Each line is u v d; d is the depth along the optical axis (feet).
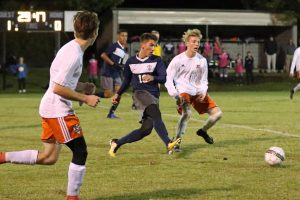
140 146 72.84
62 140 42.06
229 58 262.47
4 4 261.85
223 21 271.28
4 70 223.51
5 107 139.44
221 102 156.66
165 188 48.91
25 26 208.85
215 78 246.47
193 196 45.98
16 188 49.06
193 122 104.42
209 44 255.29
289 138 80.48
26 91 220.23
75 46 41.52
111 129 92.68
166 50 250.16
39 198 45.62
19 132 88.48
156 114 61.41
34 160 43.34
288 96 185.26
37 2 261.85
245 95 192.75
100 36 270.46
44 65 274.16
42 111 42.24
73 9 250.37
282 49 274.16
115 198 45.65
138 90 63.31
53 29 209.67
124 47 112.47
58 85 40.88
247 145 73.67
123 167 58.54
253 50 288.51
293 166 58.54
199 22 269.64
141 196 46.14
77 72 41.83
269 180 51.72
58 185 50.24
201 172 55.67
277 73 264.11
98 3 251.39
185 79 68.44
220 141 77.51
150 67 63.87
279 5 271.90
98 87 229.86
